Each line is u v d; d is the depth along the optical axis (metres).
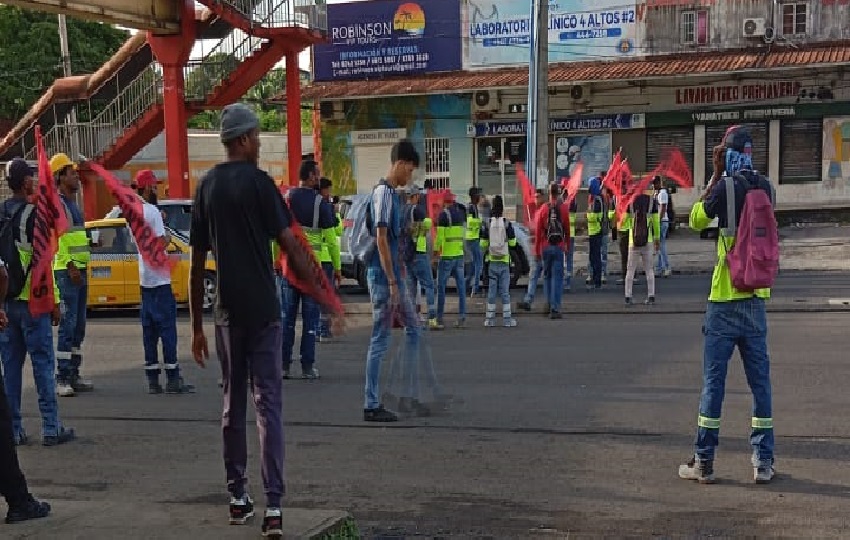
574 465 5.88
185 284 14.59
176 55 21.12
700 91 26.02
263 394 4.33
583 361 9.46
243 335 4.34
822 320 11.76
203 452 6.51
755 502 5.09
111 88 26.00
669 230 25.81
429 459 6.12
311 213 9.28
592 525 4.82
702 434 5.45
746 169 5.41
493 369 9.20
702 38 25.81
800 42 25.11
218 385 9.08
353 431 6.91
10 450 4.62
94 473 6.04
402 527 4.89
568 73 26.23
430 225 11.83
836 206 25.36
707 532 4.65
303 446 6.52
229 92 22.45
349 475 5.82
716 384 5.43
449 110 28.20
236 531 4.38
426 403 7.68
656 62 26.03
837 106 24.97
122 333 13.17
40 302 6.67
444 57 28.20
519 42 27.50
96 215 24.77
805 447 6.11
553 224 12.98
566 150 27.44
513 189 27.88
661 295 15.17
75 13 18.08
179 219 14.88
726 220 5.32
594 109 26.98
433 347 10.76
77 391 8.84
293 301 9.01
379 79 28.89
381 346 7.22
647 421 6.91
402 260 7.71
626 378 8.49
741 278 5.26
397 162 7.12
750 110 25.70
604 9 26.47
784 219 25.91
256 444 6.62
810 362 8.89
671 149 26.61
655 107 26.44
